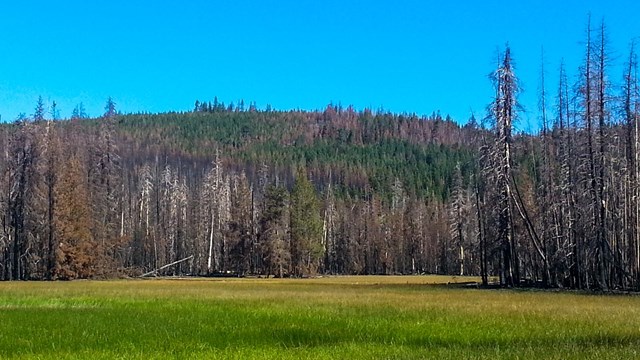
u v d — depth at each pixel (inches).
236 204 3654.0
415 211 4719.5
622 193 1904.5
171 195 4200.3
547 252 2033.7
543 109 2349.9
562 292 1622.8
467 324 796.0
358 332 735.7
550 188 2046.0
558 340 645.9
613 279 1802.4
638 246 1713.8
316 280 2950.3
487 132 2009.1
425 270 4660.4
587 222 1777.8
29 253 2635.3
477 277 3289.9
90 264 2743.6
